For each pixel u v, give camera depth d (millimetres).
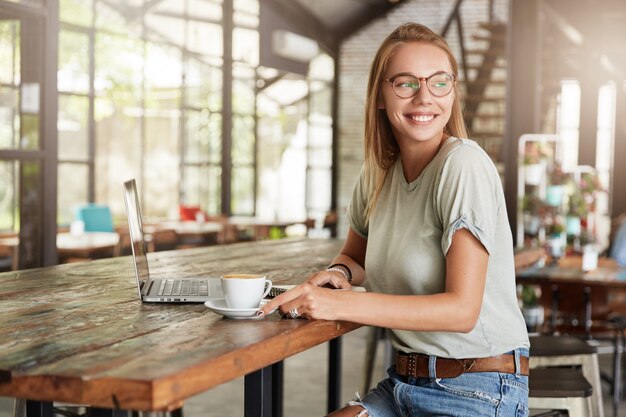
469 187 1915
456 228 1892
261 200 12750
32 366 1403
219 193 11789
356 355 6949
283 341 1686
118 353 1502
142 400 1310
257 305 1900
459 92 2170
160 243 9523
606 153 16688
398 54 2068
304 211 13742
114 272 2727
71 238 8055
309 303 1828
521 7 7777
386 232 2143
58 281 2508
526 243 6340
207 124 11500
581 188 6293
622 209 15984
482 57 13078
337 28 13953
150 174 10680
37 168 5395
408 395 2092
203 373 1420
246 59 12156
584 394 2678
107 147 10039
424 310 1851
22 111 5273
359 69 14195
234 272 2781
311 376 6102
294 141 13367
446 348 2021
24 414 2451
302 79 13445
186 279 2512
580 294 5648
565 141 16172
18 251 5355
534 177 6578
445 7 13805
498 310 2033
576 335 5281
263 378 2092
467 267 1893
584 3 9875
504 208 2023
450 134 2182
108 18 9914
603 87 16625
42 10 5324
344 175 14383
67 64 9414
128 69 10250
